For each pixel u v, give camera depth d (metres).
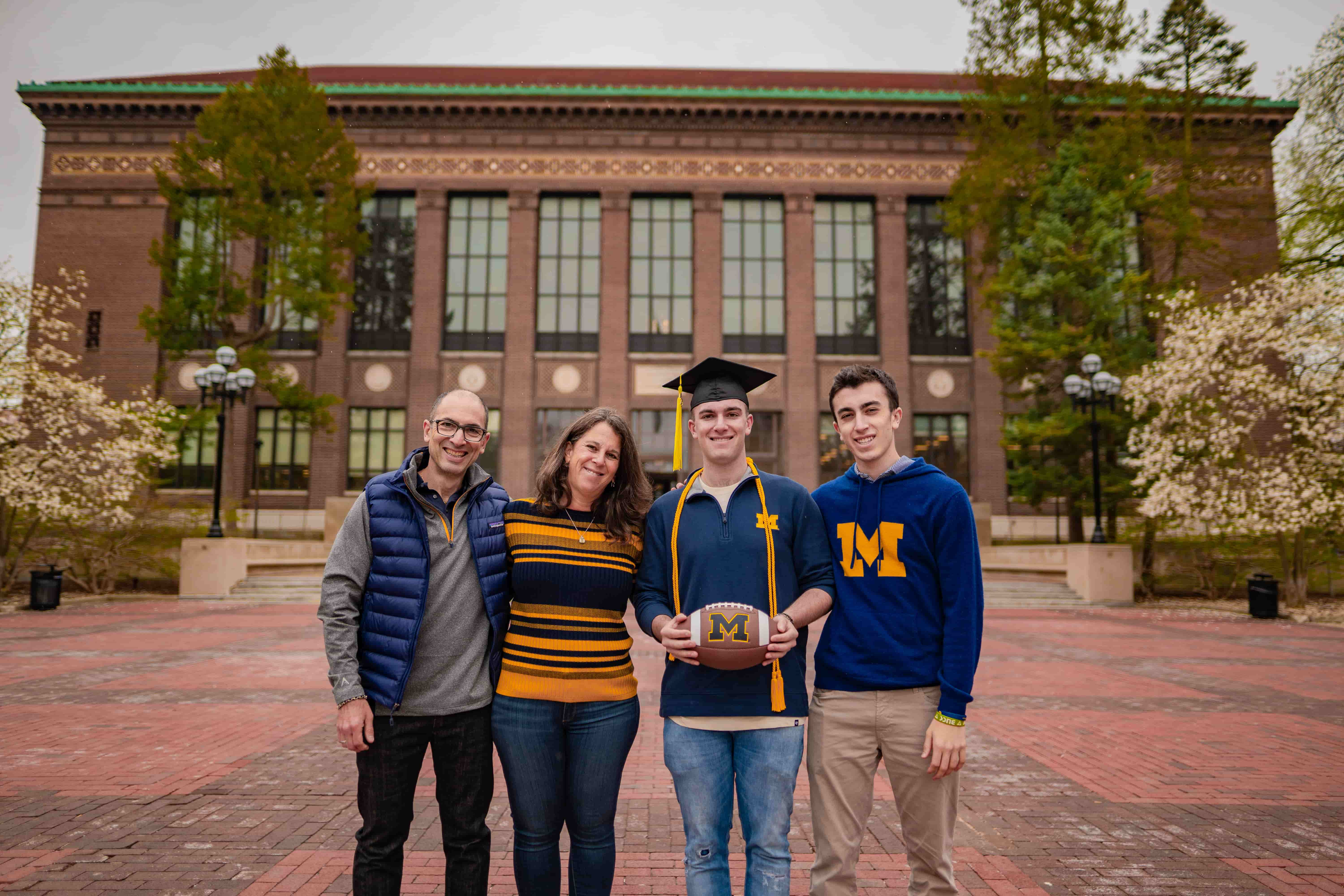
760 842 2.60
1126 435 20.16
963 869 3.90
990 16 22.00
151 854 3.99
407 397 28.16
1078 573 19.36
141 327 21.50
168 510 21.11
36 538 19.55
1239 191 23.98
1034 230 21.09
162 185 21.38
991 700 8.02
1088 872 3.87
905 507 2.79
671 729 2.73
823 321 29.36
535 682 2.76
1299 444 16.59
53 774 5.36
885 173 29.48
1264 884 3.72
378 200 29.31
